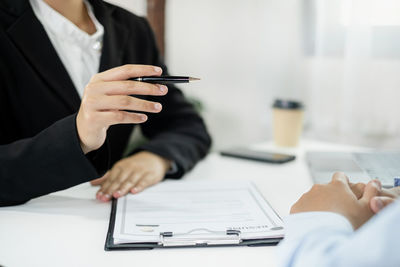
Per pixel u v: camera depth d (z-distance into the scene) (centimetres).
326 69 169
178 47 236
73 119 60
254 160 95
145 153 81
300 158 98
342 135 170
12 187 61
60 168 60
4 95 75
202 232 50
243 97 214
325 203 43
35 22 78
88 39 87
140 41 103
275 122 112
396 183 59
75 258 45
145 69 57
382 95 160
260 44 196
